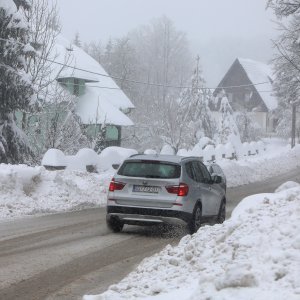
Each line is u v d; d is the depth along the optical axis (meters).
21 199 17.48
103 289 8.23
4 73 27.27
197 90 58.16
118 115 48.91
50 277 8.88
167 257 9.21
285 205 10.29
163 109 50.19
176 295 6.71
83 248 11.35
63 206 17.88
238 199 23.62
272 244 7.52
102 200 19.89
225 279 5.97
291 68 33.75
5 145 28.20
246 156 54.59
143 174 13.13
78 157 26.16
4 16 27.11
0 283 8.45
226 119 59.69
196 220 13.46
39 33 33.88
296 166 46.12
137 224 13.13
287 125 75.75
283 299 5.39
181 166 13.20
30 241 11.90
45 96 33.38
